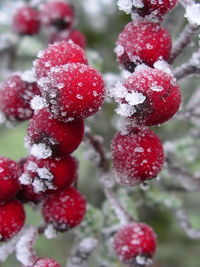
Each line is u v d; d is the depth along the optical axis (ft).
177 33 0.51
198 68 0.35
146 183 0.34
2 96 0.38
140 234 0.38
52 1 0.56
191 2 0.33
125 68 0.35
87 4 0.66
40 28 0.60
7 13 0.66
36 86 0.38
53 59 0.32
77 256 0.47
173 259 0.64
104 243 0.50
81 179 0.64
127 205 0.49
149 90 0.30
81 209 0.37
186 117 0.47
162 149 0.34
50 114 0.32
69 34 0.54
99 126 0.60
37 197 0.36
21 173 0.35
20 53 0.65
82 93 0.30
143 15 0.34
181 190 0.52
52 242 0.69
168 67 0.33
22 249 0.35
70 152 0.33
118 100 0.31
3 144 0.69
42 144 0.32
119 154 0.33
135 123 0.31
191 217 0.65
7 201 0.35
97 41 0.67
